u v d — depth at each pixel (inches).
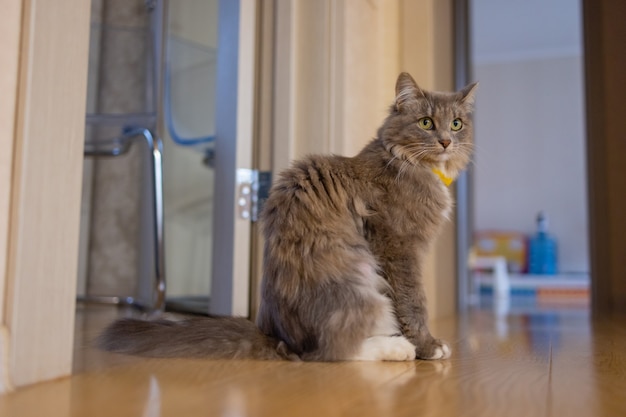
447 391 41.2
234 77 80.4
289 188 57.0
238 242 79.3
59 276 42.5
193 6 111.4
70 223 43.1
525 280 237.6
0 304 39.1
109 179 124.9
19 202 39.4
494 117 287.7
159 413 33.8
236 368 48.1
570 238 274.7
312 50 84.9
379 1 101.3
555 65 280.5
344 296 51.8
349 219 56.3
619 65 139.4
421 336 56.7
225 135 81.4
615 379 47.2
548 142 280.2
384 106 101.6
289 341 53.5
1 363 38.7
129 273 122.7
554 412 36.1
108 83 121.2
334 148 84.0
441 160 62.7
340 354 51.9
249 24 80.6
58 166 42.0
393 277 57.1
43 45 40.8
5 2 39.2
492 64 288.7
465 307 136.3
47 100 41.1
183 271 119.0
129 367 47.9
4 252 39.4
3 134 39.1
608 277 137.5
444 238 118.6
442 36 120.6
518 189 283.1
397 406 36.3
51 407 35.0
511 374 48.7
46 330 41.8
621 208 137.3
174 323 55.8
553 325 99.4
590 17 141.8
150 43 101.3
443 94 66.4
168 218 117.3
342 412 34.5
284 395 38.6
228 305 79.4
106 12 120.5
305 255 53.2
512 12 238.5
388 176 59.5
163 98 95.3
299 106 84.7
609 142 139.3
